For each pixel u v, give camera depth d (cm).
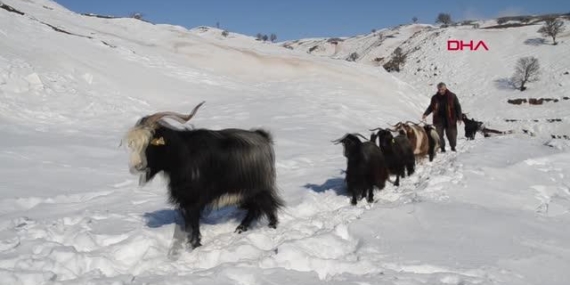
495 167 1037
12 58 2192
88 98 2106
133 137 560
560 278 497
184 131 617
